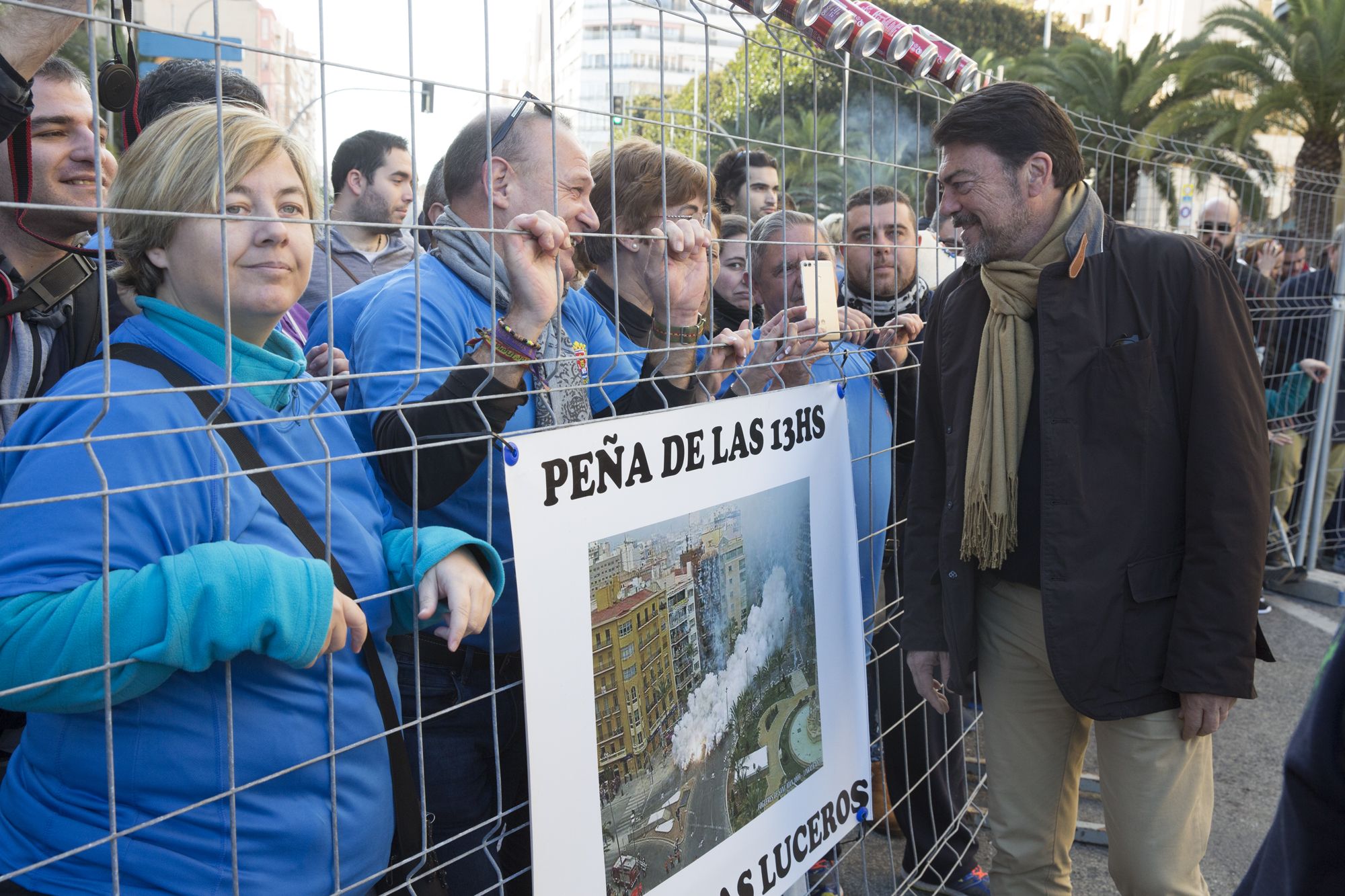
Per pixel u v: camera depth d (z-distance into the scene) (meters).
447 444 1.14
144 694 1.00
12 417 1.55
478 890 1.71
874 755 2.81
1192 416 1.83
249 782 1.04
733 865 1.56
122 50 1.38
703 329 1.91
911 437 2.65
